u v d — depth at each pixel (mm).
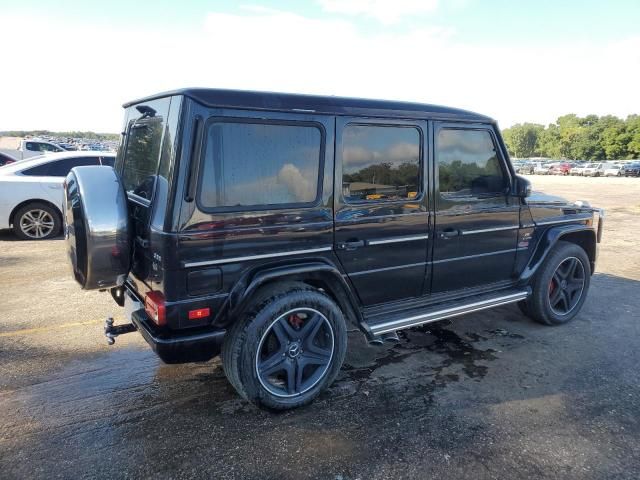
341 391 3492
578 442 2902
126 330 3463
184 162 2707
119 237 2982
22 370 3762
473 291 4223
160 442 2867
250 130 2912
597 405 3332
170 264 2723
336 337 3311
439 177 3781
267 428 3021
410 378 3701
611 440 2930
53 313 5004
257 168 2953
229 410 3230
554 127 111250
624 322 4961
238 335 2984
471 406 3295
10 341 4293
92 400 3338
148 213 2914
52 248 7938
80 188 3016
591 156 90875
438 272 3898
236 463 2684
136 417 3133
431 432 2984
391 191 3549
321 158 3184
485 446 2850
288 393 3197
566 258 4691
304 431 2988
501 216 4199
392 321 3551
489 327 4785
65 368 3811
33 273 6465
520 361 4020
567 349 4273
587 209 5039
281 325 3109
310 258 3217
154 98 3145
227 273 2908
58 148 19766
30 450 2777
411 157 3617
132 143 3672
